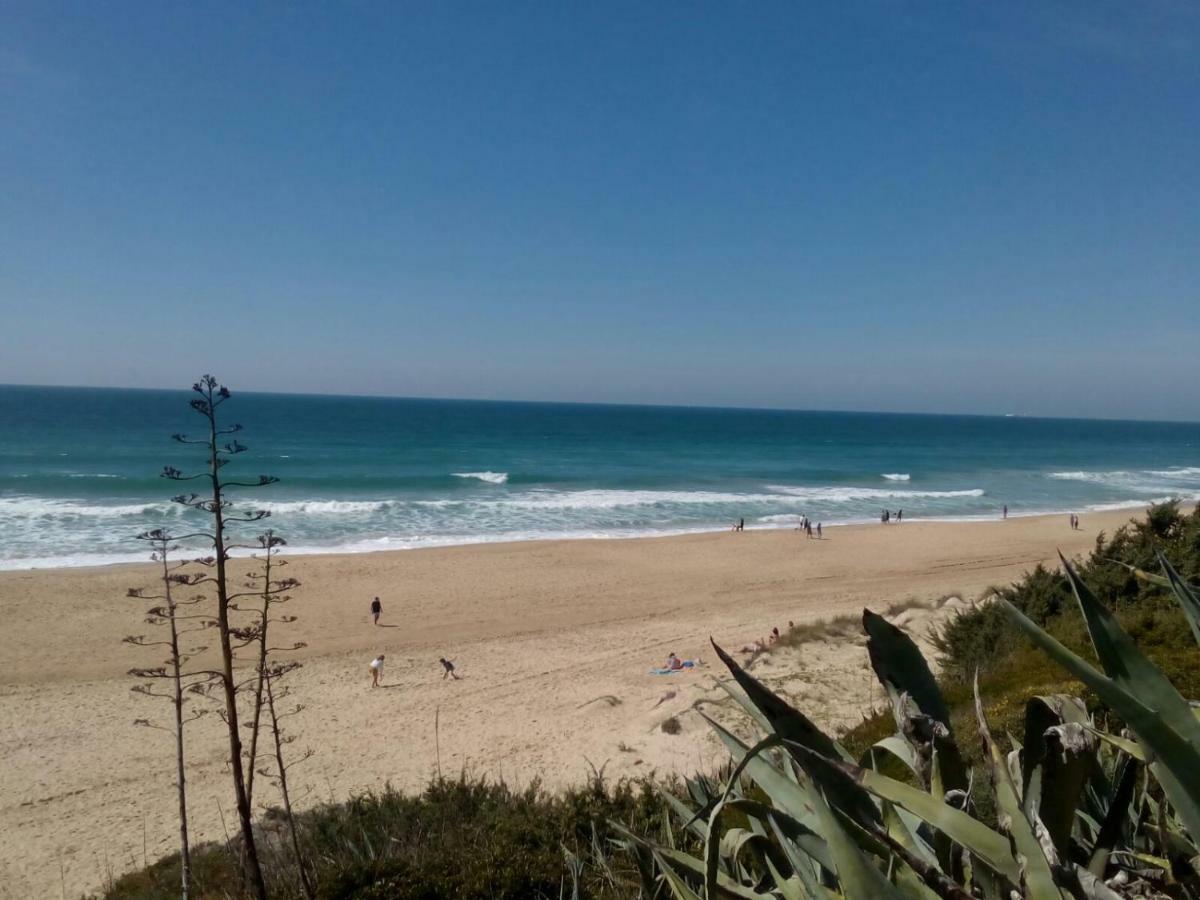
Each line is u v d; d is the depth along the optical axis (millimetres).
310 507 43031
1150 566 8828
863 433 160000
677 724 12852
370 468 67188
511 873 5164
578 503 49625
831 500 56000
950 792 1384
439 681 18281
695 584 29375
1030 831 1188
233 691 5137
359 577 28734
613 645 21250
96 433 94188
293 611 24375
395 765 13344
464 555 33094
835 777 1417
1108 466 94562
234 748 5086
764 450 106375
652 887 2373
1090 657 7441
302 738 14727
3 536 33562
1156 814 1791
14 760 13875
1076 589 1219
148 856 10609
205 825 11438
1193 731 1101
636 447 104812
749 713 1846
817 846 1515
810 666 14406
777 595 27797
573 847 5531
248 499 46375
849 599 26781
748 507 51562
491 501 49156
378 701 16797
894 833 1505
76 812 12016
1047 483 72688
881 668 1524
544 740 13875
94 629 22016
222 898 6129
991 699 7223
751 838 1728
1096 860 1373
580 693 16922
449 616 24703
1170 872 1346
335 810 8305
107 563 29062
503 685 17797
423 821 7469
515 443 104500
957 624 10953
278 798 12133
